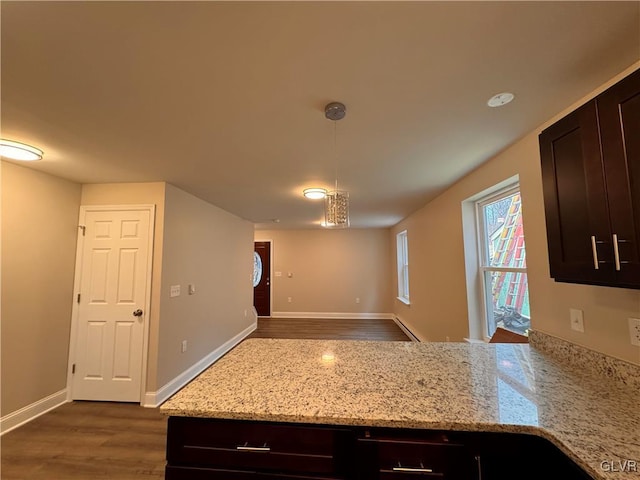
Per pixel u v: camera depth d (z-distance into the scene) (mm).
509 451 965
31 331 2580
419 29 1049
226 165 2516
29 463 2010
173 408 1059
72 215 2959
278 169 2629
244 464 1046
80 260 2990
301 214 5012
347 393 1155
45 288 2697
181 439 1082
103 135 1910
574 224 1238
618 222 1044
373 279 7223
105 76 1301
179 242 3291
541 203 1833
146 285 2936
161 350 2938
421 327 4633
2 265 2381
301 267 7348
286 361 1514
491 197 2695
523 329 2320
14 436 2314
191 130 1850
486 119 1733
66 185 2900
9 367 2418
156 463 2008
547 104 1573
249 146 2109
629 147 1002
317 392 1164
